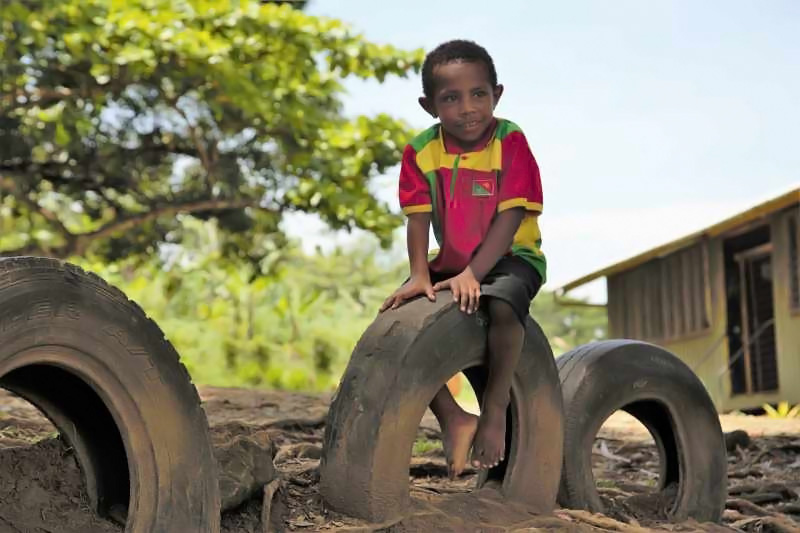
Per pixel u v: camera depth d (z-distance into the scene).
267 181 20.64
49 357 2.78
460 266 4.10
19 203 20.64
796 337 17.94
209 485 3.14
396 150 18.67
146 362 3.00
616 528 4.25
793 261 17.98
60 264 2.83
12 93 17.45
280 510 3.81
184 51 16.17
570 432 4.60
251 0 17.83
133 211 21.75
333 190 18.83
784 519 5.31
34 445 3.24
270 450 3.89
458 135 4.01
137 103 20.20
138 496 2.98
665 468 5.12
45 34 16.33
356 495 3.79
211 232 28.75
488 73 3.98
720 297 19.89
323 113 19.72
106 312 2.90
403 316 3.93
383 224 19.34
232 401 9.38
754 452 8.05
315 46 17.55
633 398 4.80
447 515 3.89
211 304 22.86
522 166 3.99
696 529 4.68
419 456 6.57
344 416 3.88
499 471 4.35
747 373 19.66
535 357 4.25
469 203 4.02
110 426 3.11
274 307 22.14
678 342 21.31
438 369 3.88
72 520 3.02
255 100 16.91
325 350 21.56
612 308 23.86
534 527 3.99
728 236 19.88
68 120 17.70
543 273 4.16
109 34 15.96
